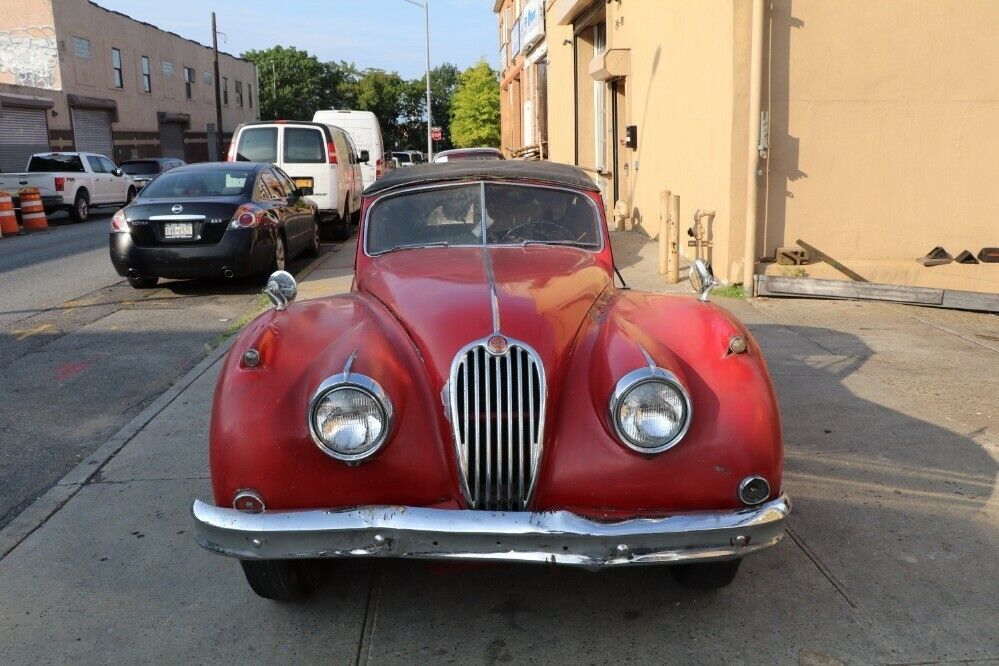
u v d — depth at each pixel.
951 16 8.41
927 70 8.50
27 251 14.69
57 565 3.75
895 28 8.41
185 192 10.16
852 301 8.56
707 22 9.42
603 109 16.84
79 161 22.19
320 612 3.38
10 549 3.89
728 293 8.81
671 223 9.37
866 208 8.77
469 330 3.18
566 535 2.81
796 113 8.55
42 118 30.78
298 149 14.19
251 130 14.17
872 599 3.41
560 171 4.61
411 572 3.68
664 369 2.99
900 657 3.04
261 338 3.27
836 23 8.38
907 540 3.88
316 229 13.01
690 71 10.21
